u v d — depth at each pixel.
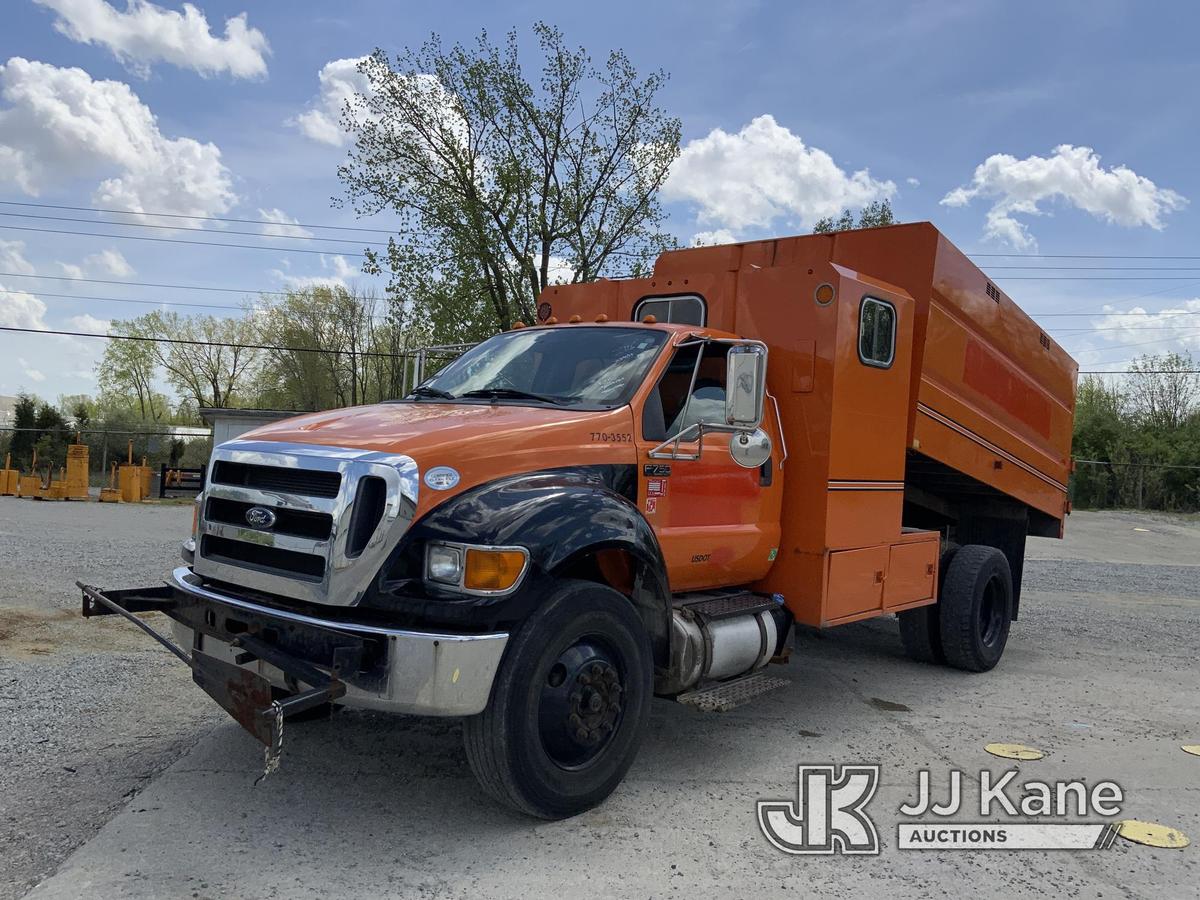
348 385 52.59
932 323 6.49
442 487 3.79
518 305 23.34
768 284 5.78
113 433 44.44
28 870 3.36
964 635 7.18
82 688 5.73
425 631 3.60
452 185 23.11
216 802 4.05
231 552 4.19
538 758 3.82
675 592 5.06
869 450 5.87
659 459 4.71
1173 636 9.47
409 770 4.57
